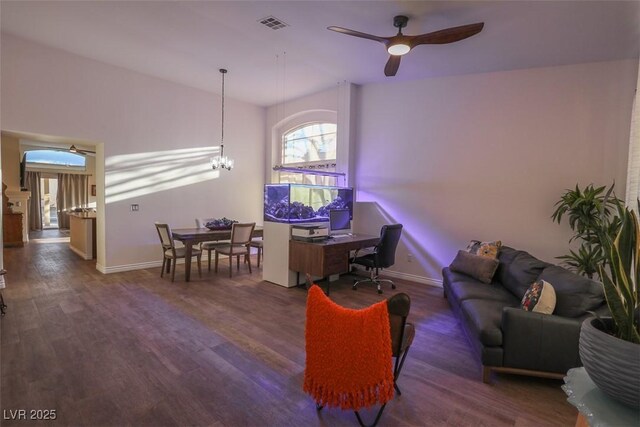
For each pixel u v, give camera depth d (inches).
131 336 109.3
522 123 151.6
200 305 141.2
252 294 158.1
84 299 145.6
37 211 422.9
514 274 119.0
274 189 179.0
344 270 167.5
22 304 137.5
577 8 101.0
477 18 113.0
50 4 126.8
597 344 33.1
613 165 132.3
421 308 143.2
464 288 122.3
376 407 76.0
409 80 186.5
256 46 158.2
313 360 69.6
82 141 187.2
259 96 245.3
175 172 221.6
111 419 69.7
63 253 252.2
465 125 167.6
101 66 186.2
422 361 97.9
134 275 189.9
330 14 120.2
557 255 144.5
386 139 198.1
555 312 87.7
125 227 199.8
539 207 148.3
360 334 65.3
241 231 195.6
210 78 208.5
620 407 33.0
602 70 133.9
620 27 109.4
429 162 180.5
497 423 71.1
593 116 135.8
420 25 122.3
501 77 156.5
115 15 133.8
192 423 69.2
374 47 146.6
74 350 98.8
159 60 181.9
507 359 84.4
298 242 164.7
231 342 106.6
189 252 180.5
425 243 183.2
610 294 35.5
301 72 192.9
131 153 200.4
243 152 262.2
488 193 161.5
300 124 255.9
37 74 164.9
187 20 136.0
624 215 36.7
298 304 144.3
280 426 69.1
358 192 211.3
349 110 207.8
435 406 76.7
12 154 293.0
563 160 142.3
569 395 36.8
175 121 220.1
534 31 116.9
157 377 85.7
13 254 246.2
